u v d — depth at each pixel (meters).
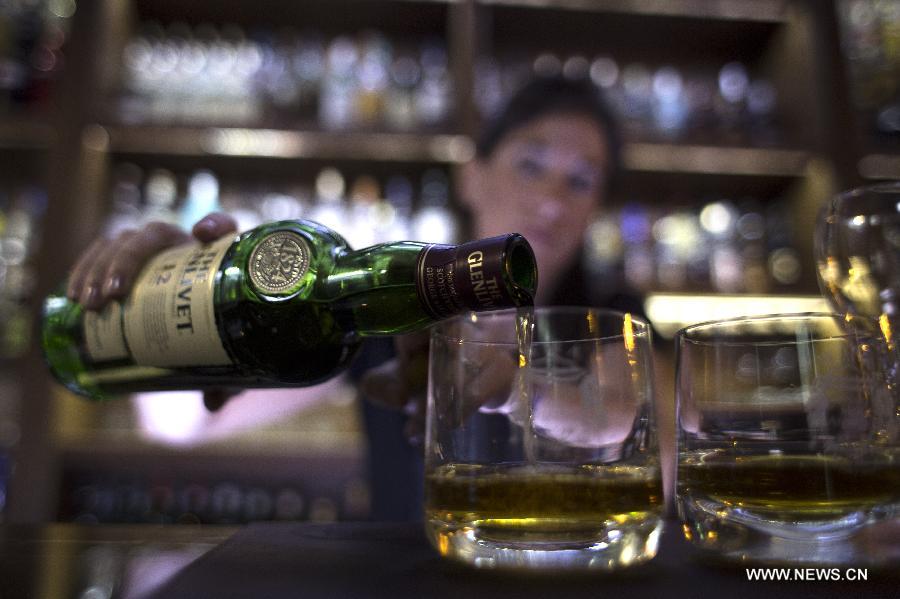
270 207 1.40
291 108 1.38
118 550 0.36
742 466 0.27
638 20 1.47
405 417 0.98
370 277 0.42
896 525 0.28
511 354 0.29
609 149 1.10
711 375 0.28
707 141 1.35
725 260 1.43
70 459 1.20
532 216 1.08
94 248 0.46
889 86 1.46
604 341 0.29
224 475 1.36
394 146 1.32
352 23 1.44
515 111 1.08
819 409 0.27
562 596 0.23
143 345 0.43
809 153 1.39
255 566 0.28
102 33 1.26
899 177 1.43
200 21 1.43
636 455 0.29
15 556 0.34
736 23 1.49
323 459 1.24
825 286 0.38
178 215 1.36
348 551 0.31
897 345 0.28
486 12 1.43
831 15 1.43
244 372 0.43
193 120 1.24
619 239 1.43
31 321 1.17
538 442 0.28
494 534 0.27
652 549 0.29
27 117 1.22
